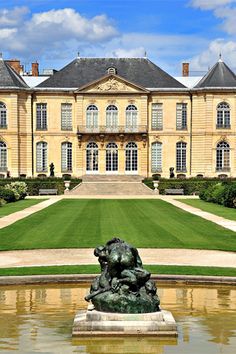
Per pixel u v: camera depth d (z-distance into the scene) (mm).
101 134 79625
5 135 78500
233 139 79312
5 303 15531
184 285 17984
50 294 16656
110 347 11836
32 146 80000
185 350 11633
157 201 56344
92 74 81625
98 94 79312
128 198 61188
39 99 79750
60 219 37625
